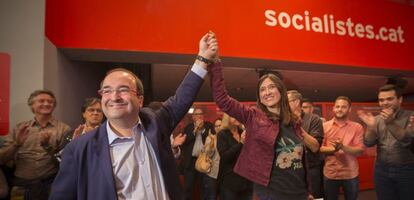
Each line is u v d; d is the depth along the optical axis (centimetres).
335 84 629
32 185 213
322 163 274
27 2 266
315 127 253
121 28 313
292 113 173
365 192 438
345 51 402
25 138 215
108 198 106
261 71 445
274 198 154
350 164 288
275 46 367
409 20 453
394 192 232
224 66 414
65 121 329
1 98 252
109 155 112
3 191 210
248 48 354
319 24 392
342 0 410
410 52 446
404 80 538
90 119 216
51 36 291
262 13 364
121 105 114
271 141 158
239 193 296
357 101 955
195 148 339
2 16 260
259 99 176
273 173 158
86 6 305
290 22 377
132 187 112
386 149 232
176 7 332
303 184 163
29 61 261
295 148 161
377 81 586
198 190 355
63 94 323
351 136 294
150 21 322
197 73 141
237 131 303
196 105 380
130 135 121
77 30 301
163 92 749
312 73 496
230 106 164
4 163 210
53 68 290
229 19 350
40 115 225
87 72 425
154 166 118
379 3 435
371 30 423
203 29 339
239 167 168
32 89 259
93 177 108
